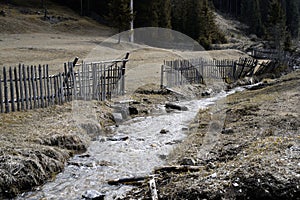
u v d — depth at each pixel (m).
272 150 6.85
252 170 5.88
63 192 6.54
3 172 6.50
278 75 26.47
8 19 39.38
